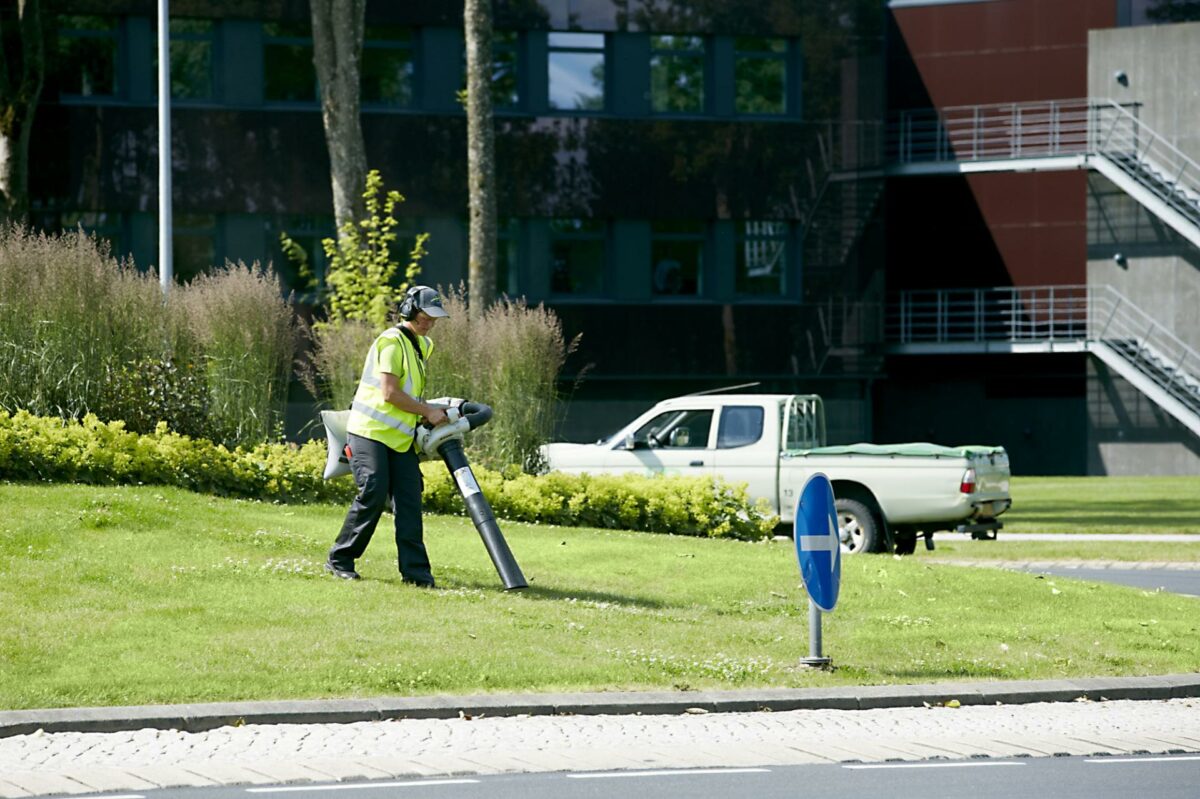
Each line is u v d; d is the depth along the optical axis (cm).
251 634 3266
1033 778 2511
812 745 2731
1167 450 12556
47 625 3228
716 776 2481
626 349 10925
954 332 12888
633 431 6088
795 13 11200
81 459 4647
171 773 2408
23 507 4094
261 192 10212
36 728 2662
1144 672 3447
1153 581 5691
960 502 5803
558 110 10831
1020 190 12775
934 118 12875
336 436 3972
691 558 4509
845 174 11312
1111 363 12281
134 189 10025
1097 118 12544
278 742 2645
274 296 5419
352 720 2816
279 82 10288
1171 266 12500
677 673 3206
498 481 5391
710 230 11125
